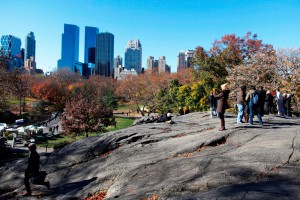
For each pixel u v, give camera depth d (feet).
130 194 26.27
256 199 18.34
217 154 31.50
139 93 260.01
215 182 23.85
